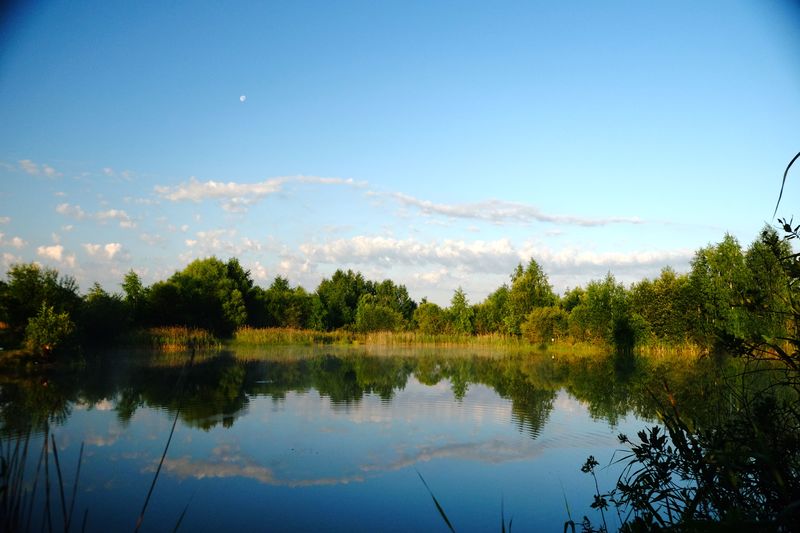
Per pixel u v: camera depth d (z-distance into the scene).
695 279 30.11
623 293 37.75
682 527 3.34
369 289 75.12
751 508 3.80
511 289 51.12
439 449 11.19
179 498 8.33
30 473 8.98
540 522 7.51
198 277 42.50
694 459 4.41
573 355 35.28
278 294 51.59
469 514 7.87
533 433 12.43
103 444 10.92
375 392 17.97
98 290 29.11
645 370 24.44
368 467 10.03
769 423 3.87
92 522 7.23
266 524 7.46
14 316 22.39
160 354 28.94
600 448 11.18
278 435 12.06
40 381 18.34
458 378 22.03
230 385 18.81
